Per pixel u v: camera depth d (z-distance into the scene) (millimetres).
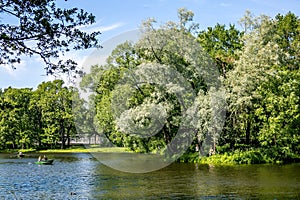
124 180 22812
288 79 35062
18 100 68438
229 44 47031
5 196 18172
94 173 27266
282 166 29484
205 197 16703
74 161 40188
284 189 18469
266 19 36281
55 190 19703
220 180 22047
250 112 34625
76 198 17219
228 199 16156
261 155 32625
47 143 72062
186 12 34531
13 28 9680
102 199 16719
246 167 29000
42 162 36875
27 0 9367
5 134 65875
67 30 10070
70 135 69000
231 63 37344
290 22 45000
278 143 34719
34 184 22281
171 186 20016
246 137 36375
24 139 66000
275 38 37062
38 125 70812
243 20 38219
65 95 66312
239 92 32625
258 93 33906
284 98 33156
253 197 16516
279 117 32750
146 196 17172
